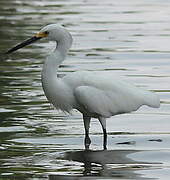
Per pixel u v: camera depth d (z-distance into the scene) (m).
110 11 32.34
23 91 18.09
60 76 19.28
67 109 13.99
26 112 16.06
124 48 23.86
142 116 15.80
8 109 16.33
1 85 18.78
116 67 20.81
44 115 15.83
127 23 28.95
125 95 13.81
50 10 33.06
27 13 32.22
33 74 20.17
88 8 33.56
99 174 11.86
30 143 13.78
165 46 24.11
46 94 13.86
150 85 18.39
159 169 12.12
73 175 11.81
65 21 29.56
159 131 14.58
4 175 11.80
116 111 13.80
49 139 14.05
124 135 14.34
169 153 13.10
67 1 36.69
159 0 36.12
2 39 25.58
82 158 12.82
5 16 31.31
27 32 26.81
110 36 26.14
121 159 12.74
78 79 13.78
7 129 14.74
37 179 11.60
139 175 11.79
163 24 28.62
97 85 13.73
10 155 13.02
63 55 13.84
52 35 13.84
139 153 13.12
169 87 18.19
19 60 22.33
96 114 13.86
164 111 16.16
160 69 20.55
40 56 22.97
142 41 25.09
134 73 19.94
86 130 14.02
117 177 11.69
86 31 27.20
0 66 21.42
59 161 12.64
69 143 13.82
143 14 31.25
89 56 22.59
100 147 13.55
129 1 36.09
